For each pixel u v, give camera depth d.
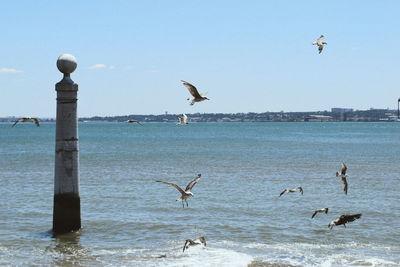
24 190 43.44
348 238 27.52
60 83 27.61
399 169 61.84
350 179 52.00
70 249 25.34
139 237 27.72
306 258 23.97
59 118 27.95
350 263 23.23
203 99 15.42
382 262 23.36
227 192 42.66
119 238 27.53
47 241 26.78
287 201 38.28
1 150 103.00
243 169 62.94
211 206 36.06
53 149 106.44
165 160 77.31
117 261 23.50
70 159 28.19
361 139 156.62
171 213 33.72
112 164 70.31
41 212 33.91
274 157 83.31
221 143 134.50
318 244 26.39
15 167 65.19
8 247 25.64
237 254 24.30
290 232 28.77
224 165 68.62
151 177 54.06
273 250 25.28
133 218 32.06
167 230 29.22
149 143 135.88
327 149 105.31
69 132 28.02
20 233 28.34
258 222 31.12
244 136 190.12
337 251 25.19
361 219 31.91
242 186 46.53
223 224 30.56
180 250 25.19
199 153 94.00
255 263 23.14
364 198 39.72
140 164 70.38
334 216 32.88
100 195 40.88
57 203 28.34
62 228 28.34
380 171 59.56
